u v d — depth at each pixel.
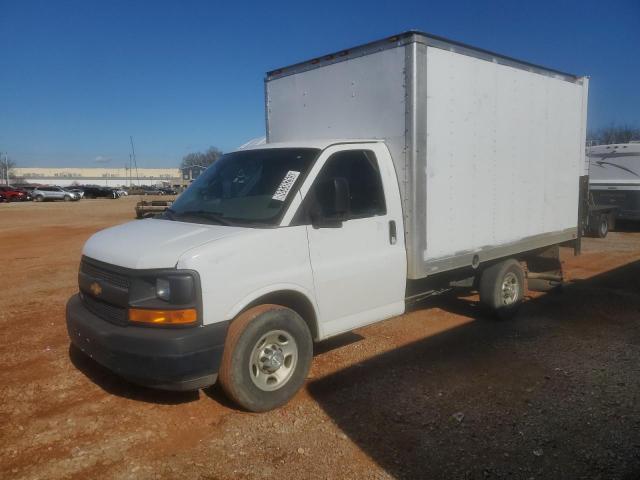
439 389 4.87
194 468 3.62
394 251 5.32
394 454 3.79
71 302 4.87
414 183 5.30
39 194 50.28
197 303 3.94
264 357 4.38
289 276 4.47
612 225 16.39
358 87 5.66
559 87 7.43
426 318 7.16
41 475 3.53
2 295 8.52
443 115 5.56
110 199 54.59
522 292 7.24
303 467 3.63
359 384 4.98
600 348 5.98
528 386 4.93
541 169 7.21
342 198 4.55
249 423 4.22
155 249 4.13
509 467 3.62
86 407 4.49
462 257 6.00
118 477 3.51
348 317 5.03
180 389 3.99
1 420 4.28
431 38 5.33
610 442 3.93
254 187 4.92
